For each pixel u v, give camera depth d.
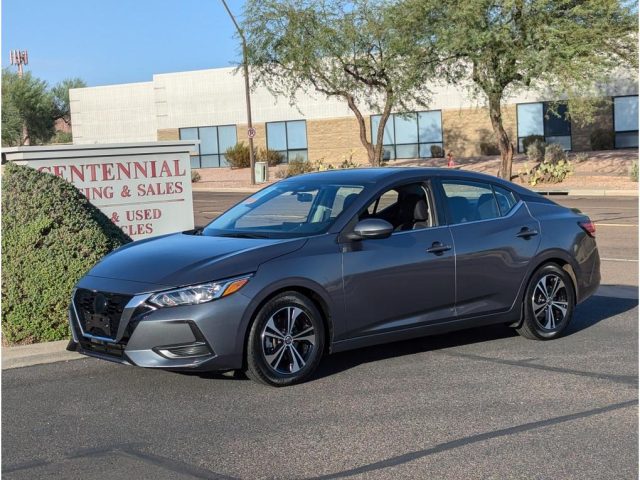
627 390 6.22
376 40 35.34
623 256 13.51
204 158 53.31
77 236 8.09
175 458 4.98
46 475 4.76
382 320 6.87
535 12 29.00
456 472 4.66
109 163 10.11
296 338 6.43
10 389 6.54
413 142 46.50
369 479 4.59
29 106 61.88
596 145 41.72
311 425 5.52
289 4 36.00
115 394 6.33
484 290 7.46
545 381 6.50
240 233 7.05
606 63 28.91
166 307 6.02
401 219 7.21
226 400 6.11
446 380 6.57
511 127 43.78
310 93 49.34
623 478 4.55
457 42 29.14
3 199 8.20
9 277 7.77
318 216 6.99
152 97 54.97
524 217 7.85
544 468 4.71
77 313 6.55
